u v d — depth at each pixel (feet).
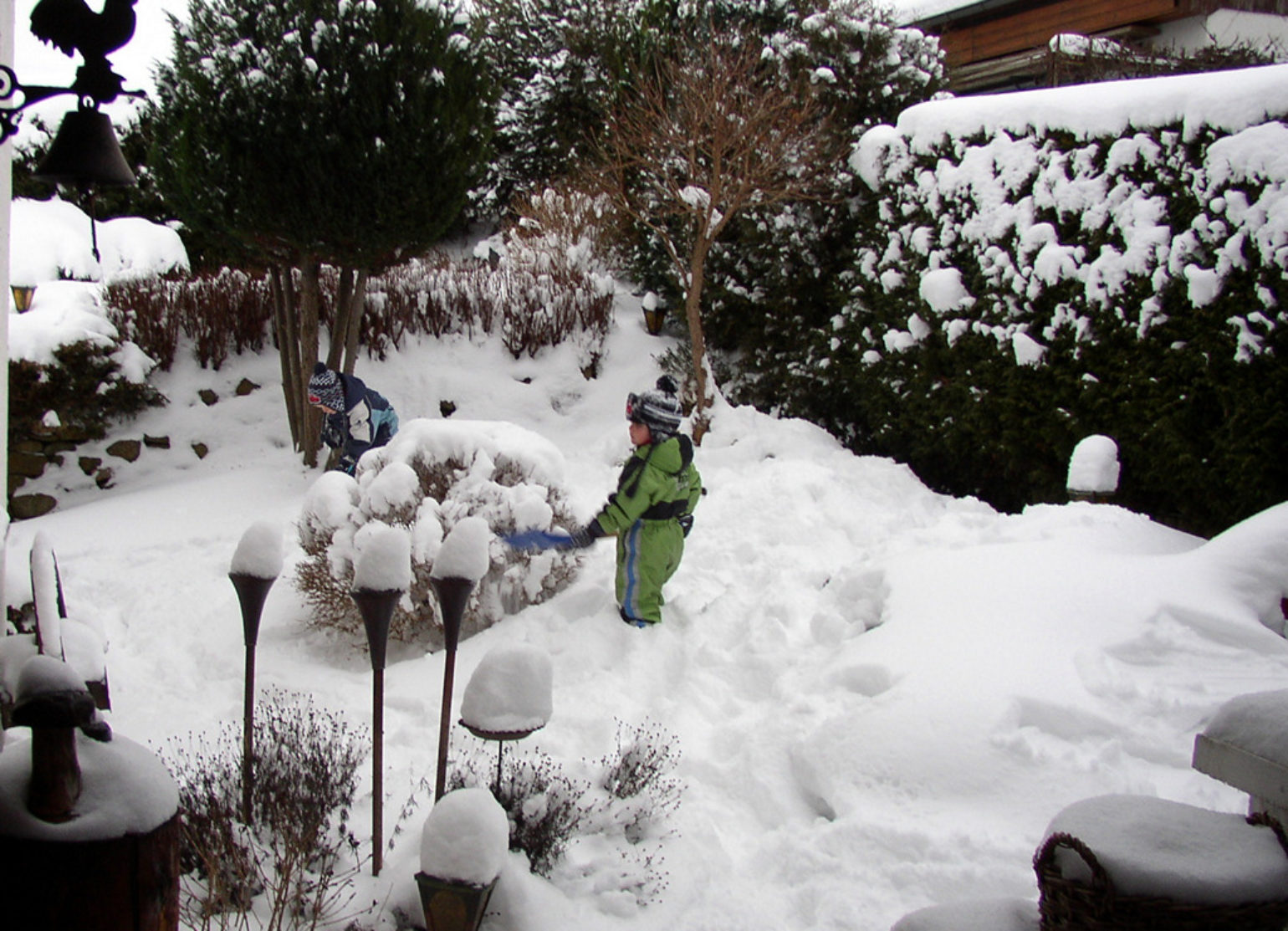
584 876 10.21
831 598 16.70
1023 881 9.21
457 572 9.49
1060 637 13.05
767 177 28.17
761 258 31.07
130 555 21.88
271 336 32.30
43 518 25.27
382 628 9.27
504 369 33.45
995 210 23.70
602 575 18.79
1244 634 12.95
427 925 8.05
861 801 10.93
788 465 24.43
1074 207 21.94
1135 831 6.66
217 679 15.57
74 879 5.66
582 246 38.34
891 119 31.27
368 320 32.83
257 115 23.73
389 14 24.63
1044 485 23.41
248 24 24.25
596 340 34.47
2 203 11.84
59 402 27.09
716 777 12.41
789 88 30.50
